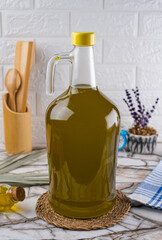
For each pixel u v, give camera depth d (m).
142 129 1.09
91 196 0.69
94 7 1.08
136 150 1.08
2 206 0.75
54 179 0.71
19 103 1.07
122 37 1.11
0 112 1.17
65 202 0.70
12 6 1.07
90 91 0.68
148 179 0.85
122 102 1.18
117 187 0.86
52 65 0.70
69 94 0.68
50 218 0.71
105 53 1.12
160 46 1.13
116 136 0.69
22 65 1.04
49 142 0.69
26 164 1.01
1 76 1.13
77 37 0.64
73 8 1.08
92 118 0.65
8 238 0.66
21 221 0.72
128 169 0.97
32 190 0.85
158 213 0.75
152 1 1.08
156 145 1.10
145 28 1.11
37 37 1.10
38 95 1.15
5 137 1.09
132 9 1.09
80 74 0.67
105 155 0.68
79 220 0.70
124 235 0.67
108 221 0.69
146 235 0.67
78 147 0.66
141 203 0.78
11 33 1.09
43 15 1.08
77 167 0.67
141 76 1.15
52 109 0.68
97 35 1.11
